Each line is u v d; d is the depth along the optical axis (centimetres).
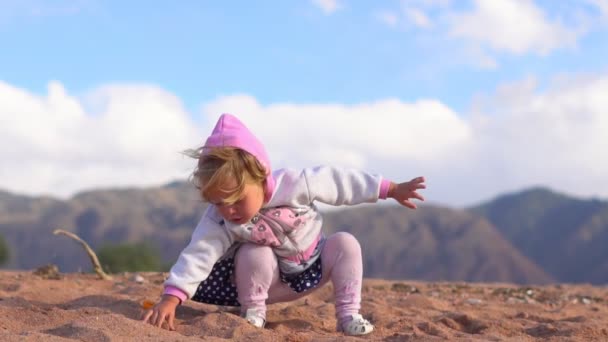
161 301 379
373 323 442
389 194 400
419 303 579
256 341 340
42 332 339
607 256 18500
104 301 457
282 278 399
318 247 402
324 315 470
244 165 359
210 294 405
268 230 381
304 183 386
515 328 440
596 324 444
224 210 369
